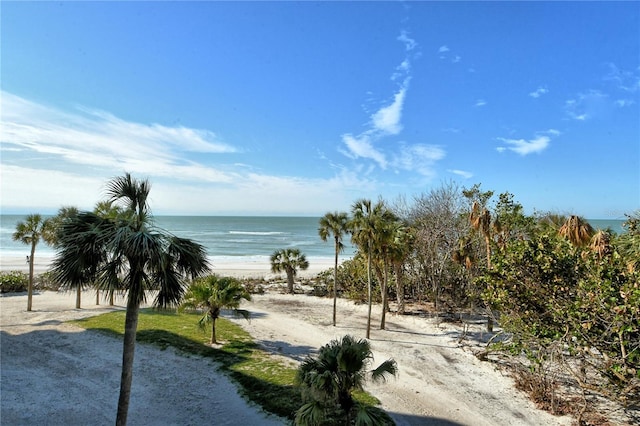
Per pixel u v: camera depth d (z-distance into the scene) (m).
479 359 14.73
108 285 7.43
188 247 8.27
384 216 18.58
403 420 9.88
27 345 14.84
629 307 8.89
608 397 10.35
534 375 11.91
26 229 20.73
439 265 22.97
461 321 20.38
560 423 9.90
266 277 37.09
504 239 20.23
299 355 14.68
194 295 14.88
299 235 93.62
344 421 8.55
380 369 8.55
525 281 12.08
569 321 10.03
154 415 9.88
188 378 12.09
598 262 10.96
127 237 7.18
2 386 11.30
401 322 20.69
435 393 11.63
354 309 23.89
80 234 7.40
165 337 15.86
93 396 10.88
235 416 9.80
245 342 15.90
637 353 8.87
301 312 22.84
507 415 10.29
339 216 19.89
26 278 27.94
